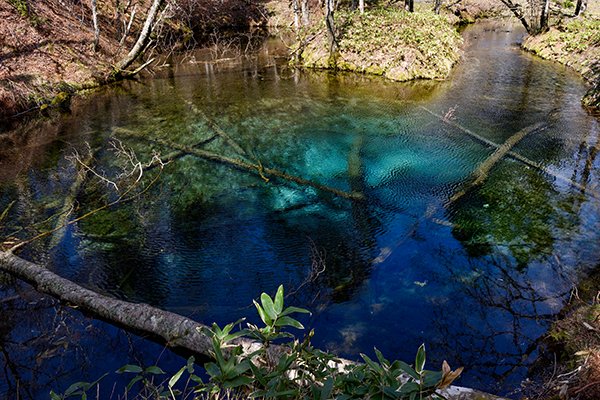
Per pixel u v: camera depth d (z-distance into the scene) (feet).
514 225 19.11
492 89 39.42
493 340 12.99
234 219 20.21
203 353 12.23
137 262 17.40
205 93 40.83
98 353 12.73
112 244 18.52
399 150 27.14
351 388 6.32
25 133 31.32
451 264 16.62
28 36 40.37
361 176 23.90
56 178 24.39
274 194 22.26
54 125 32.86
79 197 22.26
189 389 11.18
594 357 10.56
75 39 45.37
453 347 12.78
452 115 32.96
